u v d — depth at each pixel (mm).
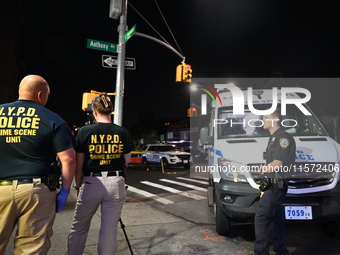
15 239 1999
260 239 3117
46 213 2047
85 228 2752
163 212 5922
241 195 3797
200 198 7824
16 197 1930
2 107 2082
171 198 7879
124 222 5117
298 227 4930
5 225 1946
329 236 4457
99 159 2699
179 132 44281
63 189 2170
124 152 2889
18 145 2000
